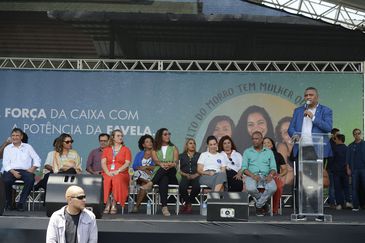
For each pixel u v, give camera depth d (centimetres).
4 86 1397
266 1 1387
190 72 1395
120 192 1020
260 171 1030
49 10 1407
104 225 852
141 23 1400
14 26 1410
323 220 868
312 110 912
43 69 1396
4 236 857
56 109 1393
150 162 1111
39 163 1080
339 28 1393
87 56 1405
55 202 859
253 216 1013
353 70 1403
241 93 1395
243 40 1401
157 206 1146
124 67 1409
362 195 1257
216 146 1085
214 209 855
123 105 1394
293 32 1399
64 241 727
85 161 1386
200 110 1394
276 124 1388
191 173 1100
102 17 1403
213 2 1402
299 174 866
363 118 1384
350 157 1249
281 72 1393
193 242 846
